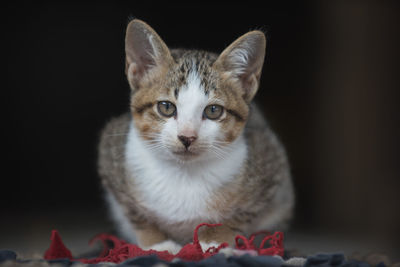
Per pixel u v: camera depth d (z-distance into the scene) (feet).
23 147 3.36
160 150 1.79
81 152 3.46
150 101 1.80
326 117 3.08
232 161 1.83
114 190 1.93
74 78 3.42
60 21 3.29
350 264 1.59
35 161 3.39
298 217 3.10
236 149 1.85
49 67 3.37
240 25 3.12
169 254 1.65
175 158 1.77
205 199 1.80
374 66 2.97
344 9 2.98
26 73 3.34
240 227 1.85
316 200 3.10
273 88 3.27
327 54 3.06
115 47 3.33
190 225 1.83
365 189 2.94
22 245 2.33
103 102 3.43
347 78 3.01
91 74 3.41
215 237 1.83
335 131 3.05
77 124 3.46
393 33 2.94
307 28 3.09
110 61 3.36
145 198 1.83
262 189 1.89
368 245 2.42
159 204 1.81
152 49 1.84
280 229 2.05
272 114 3.27
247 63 1.87
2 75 3.27
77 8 3.26
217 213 1.82
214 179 1.81
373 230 2.84
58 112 3.43
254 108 2.10
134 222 1.89
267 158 1.94
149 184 1.82
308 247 2.36
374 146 2.97
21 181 3.34
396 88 2.95
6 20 3.20
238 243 1.83
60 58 3.37
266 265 1.56
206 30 3.15
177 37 3.14
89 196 3.44
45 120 3.41
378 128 2.97
